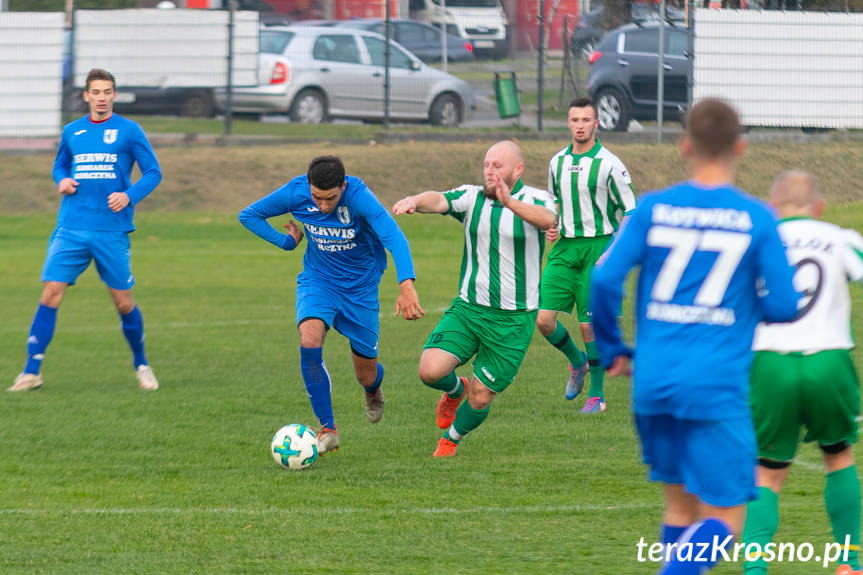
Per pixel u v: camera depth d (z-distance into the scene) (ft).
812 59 175.63
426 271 124.36
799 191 36.58
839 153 170.30
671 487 32.27
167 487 47.55
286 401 66.39
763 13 173.88
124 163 68.95
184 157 170.91
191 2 212.84
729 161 29.99
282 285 117.08
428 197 51.78
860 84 176.96
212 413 63.10
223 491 46.85
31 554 38.17
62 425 59.77
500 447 55.36
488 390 52.21
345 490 47.03
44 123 179.83
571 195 65.05
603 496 45.96
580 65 189.57
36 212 160.45
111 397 67.41
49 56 178.81
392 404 65.98
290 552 38.47
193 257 135.23
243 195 163.32
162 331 91.61
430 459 52.90
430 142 176.76
